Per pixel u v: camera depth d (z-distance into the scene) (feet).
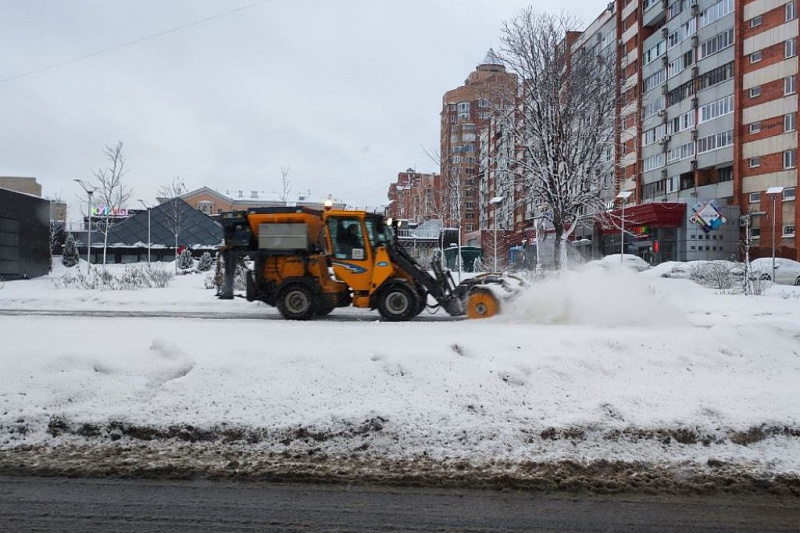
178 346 20.77
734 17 145.38
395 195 354.33
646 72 183.52
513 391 17.92
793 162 131.95
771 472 14.49
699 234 146.51
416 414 16.57
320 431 16.02
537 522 12.11
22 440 15.94
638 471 14.56
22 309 49.49
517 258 128.57
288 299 43.01
